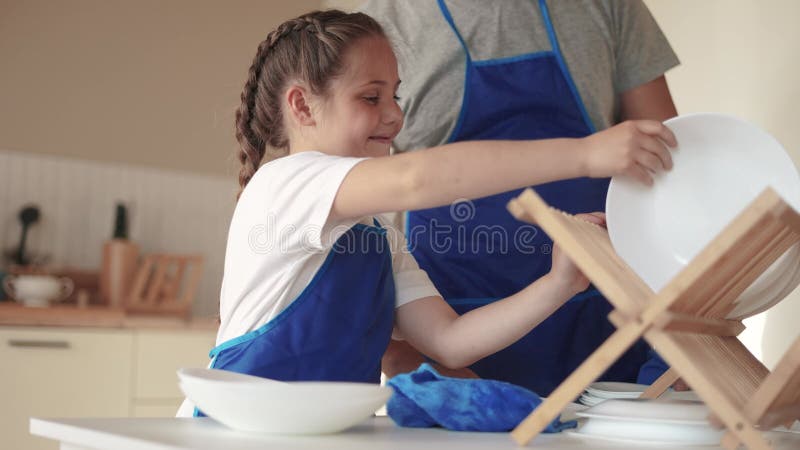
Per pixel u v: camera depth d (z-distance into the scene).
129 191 3.81
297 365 1.16
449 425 0.92
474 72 1.60
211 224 3.93
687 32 2.20
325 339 1.17
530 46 1.60
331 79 1.38
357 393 0.82
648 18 1.68
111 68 3.67
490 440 0.85
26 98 3.56
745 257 0.81
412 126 1.65
